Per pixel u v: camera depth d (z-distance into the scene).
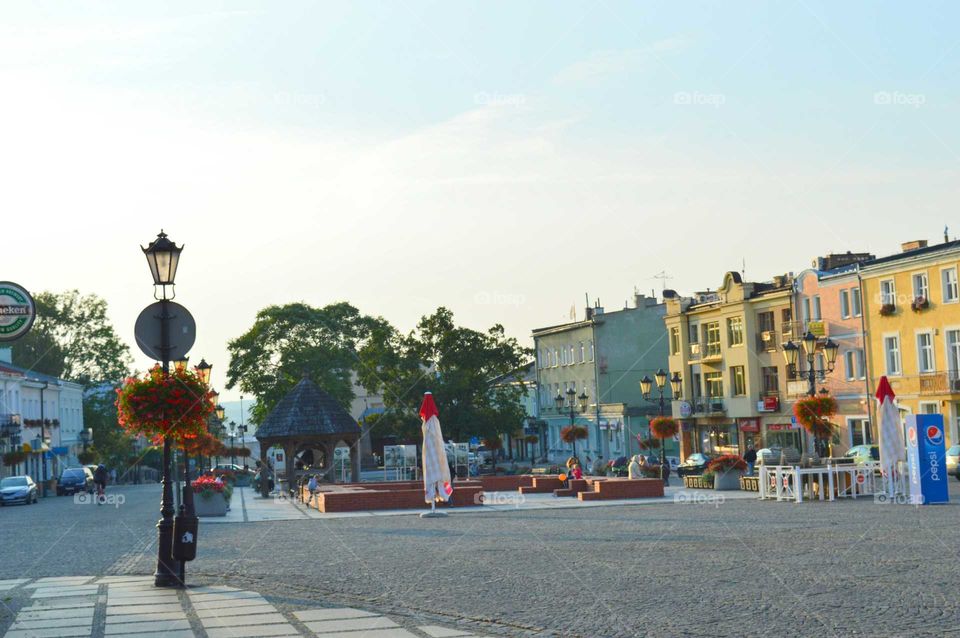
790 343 42.66
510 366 75.62
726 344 77.81
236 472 73.56
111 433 112.00
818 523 25.52
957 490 38.09
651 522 28.11
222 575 19.14
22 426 89.88
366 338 94.56
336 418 56.00
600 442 91.88
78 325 114.31
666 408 88.12
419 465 76.50
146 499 59.47
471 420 73.56
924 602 13.30
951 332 58.69
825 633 11.57
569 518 31.30
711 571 17.06
